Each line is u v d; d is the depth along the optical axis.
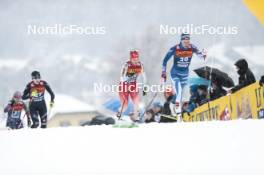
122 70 34.41
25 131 31.59
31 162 22.03
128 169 20.45
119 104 34.66
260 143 25.02
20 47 34.06
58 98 34.53
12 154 23.86
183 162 21.45
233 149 23.75
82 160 22.16
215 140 26.02
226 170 20.14
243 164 20.95
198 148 24.14
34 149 24.95
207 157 22.28
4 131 32.03
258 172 19.84
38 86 34.19
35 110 34.38
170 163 21.31
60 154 23.55
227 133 27.88
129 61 34.44
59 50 34.38
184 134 27.95
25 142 27.03
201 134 27.78
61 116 34.62
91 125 34.16
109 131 29.92
